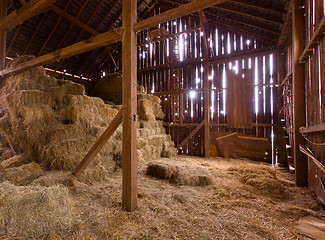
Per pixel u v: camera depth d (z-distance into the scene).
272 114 6.21
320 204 2.82
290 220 2.34
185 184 3.71
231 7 5.31
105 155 4.38
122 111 2.66
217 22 6.68
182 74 7.84
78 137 4.01
